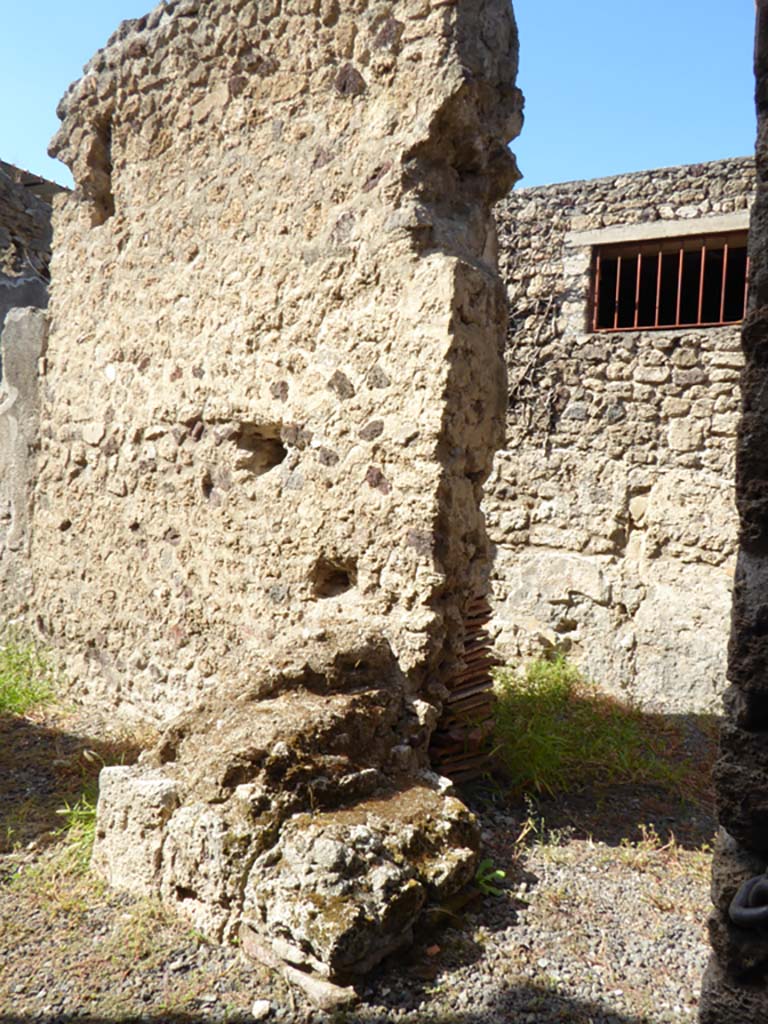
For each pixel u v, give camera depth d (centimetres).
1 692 539
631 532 650
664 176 636
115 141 542
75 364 579
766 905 157
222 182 472
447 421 378
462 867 301
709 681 608
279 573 439
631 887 328
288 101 440
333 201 420
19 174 942
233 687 369
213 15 471
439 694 391
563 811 396
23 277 845
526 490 686
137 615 523
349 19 412
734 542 608
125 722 514
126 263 535
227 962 278
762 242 155
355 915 263
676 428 629
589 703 563
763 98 157
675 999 259
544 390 679
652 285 846
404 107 394
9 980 271
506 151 429
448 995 260
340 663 372
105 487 550
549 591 674
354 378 408
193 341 486
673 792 427
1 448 644
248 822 298
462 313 381
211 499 475
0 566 644
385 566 395
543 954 281
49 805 398
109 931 296
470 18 391
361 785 327
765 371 157
